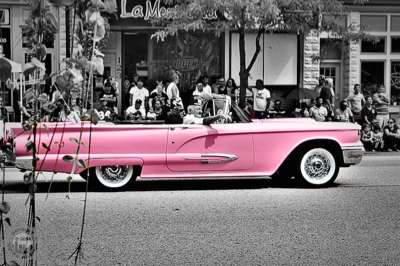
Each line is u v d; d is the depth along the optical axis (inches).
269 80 933.8
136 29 902.4
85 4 132.6
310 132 485.4
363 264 277.6
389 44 961.5
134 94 837.8
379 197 447.2
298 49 938.1
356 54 956.0
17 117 550.3
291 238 324.5
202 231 339.3
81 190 479.5
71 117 149.1
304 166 490.6
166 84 883.4
